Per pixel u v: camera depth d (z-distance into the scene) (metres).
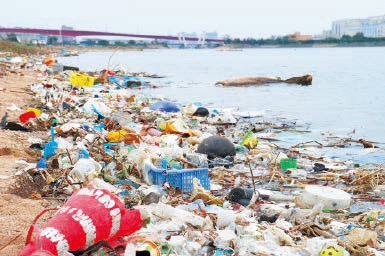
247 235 5.86
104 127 12.36
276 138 13.32
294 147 12.01
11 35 141.25
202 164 9.33
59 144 9.72
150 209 6.54
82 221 4.96
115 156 9.12
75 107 15.99
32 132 12.24
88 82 20.62
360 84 31.94
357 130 14.71
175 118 15.10
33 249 4.59
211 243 5.68
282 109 19.61
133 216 5.41
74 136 11.21
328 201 7.13
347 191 8.41
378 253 5.46
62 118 14.12
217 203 7.24
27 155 9.75
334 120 16.69
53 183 7.79
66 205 5.20
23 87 22.58
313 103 21.62
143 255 4.94
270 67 59.03
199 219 6.16
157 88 28.50
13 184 7.56
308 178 9.12
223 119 15.52
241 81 31.27
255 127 14.93
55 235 4.77
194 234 5.86
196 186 7.35
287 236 5.71
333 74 43.34
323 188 7.56
